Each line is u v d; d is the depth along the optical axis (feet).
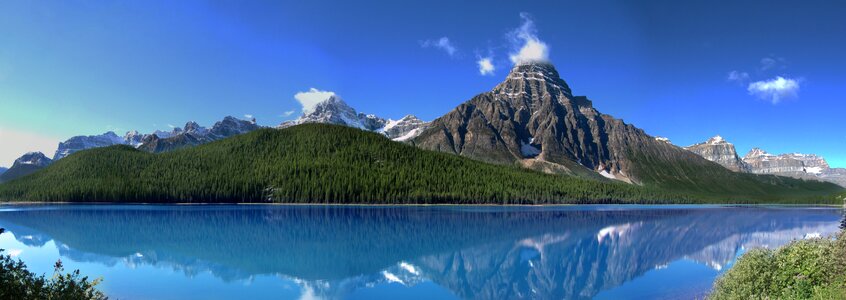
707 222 501.97
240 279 193.26
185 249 274.77
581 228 407.64
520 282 195.21
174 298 163.32
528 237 339.36
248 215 535.60
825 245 96.48
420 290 181.57
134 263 227.81
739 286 101.55
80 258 241.35
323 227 404.16
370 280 195.72
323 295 172.14
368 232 365.81
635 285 182.19
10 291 55.93
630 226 435.94
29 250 268.41
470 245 297.53
